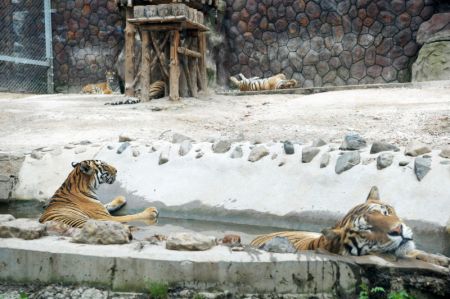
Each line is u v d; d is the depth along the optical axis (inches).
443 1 810.8
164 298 203.2
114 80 1083.9
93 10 1106.7
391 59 854.5
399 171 325.4
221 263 205.9
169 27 678.5
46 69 1151.0
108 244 227.3
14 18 1157.7
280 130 494.0
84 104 725.3
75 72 1136.2
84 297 206.1
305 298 205.0
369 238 206.5
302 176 353.7
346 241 211.9
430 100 594.2
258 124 538.0
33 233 235.3
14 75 1141.7
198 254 211.2
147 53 702.5
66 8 1132.5
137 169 414.3
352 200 322.3
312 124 511.2
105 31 1100.5
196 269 206.1
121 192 397.1
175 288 206.5
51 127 555.2
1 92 1090.7
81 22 1120.8
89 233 228.7
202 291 205.3
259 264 205.6
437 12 819.4
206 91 774.5
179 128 534.3
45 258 217.0
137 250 216.4
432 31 794.8
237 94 800.3
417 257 215.3
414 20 836.0
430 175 312.2
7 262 221.8
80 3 1117.7
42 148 459.2
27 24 1157.7
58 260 215.8
